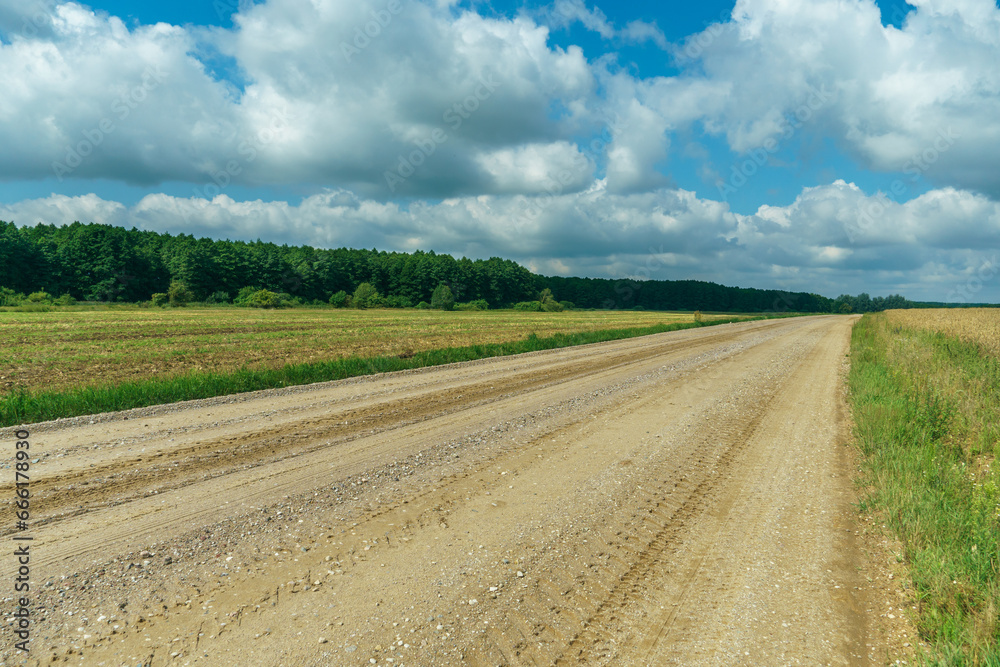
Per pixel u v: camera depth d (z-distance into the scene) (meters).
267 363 19.09
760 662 3.03
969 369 12.26
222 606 3.47
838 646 3.19
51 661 2.89
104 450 6.99
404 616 3.39
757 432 8.53
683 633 3.31
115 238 93.88
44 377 15.82
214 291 99.69
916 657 3.05
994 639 3.10
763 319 65.88
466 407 10.26
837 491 5.84
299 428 8.37
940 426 7.78
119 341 28.16
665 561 4.24
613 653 3.10
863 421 8.44
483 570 4.01
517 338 32.12
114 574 3.84
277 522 4.81
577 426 8.76
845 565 4.19
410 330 39.72
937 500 4.96
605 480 6.11
